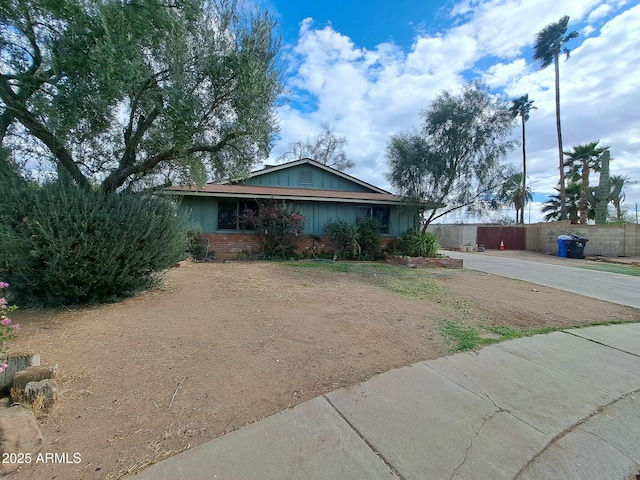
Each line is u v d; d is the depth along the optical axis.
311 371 3.06
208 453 1.95
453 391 2.77
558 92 23.06
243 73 5.43
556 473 1.88
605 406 2.62
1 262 4.38
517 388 2.86
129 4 4.30
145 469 1.81
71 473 1.76
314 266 10.38
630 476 1.88
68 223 4.67
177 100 5.01
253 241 12.38
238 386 2.75
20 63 4.73
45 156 5.80
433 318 4.94
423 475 1.83
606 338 4.25
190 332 3.99
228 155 7.03
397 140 12.35
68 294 4.96
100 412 2.32
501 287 7.74
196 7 5.00
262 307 5.26
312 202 13.29
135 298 5.60
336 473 1.82
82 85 4.61
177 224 6.13
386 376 3.01
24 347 3.40
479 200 12.04
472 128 11.61
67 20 4.11
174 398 2.54
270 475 1.79
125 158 6.11
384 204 13.93
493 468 1.90
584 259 15.52
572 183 27.09
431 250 12.79
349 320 4.69
